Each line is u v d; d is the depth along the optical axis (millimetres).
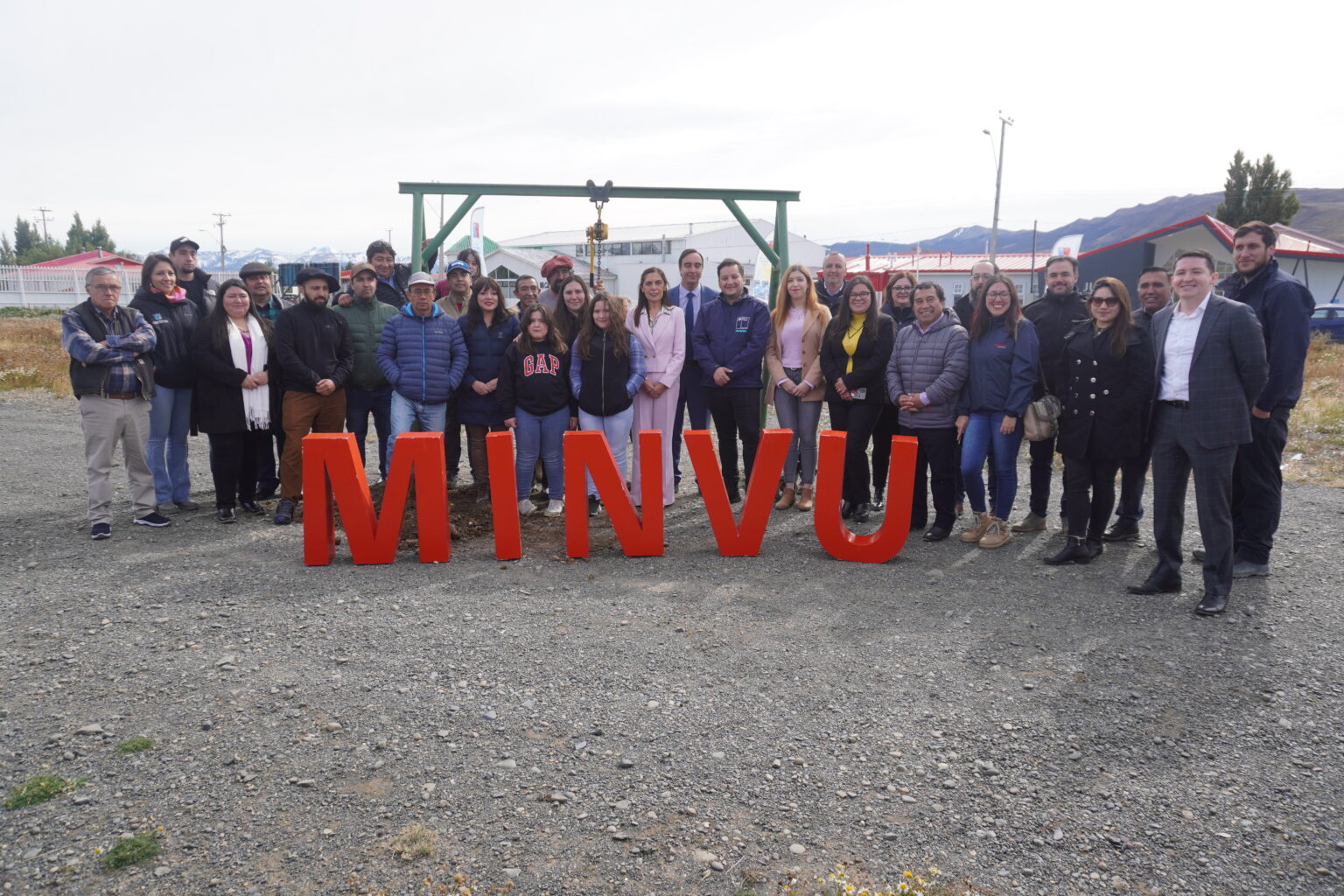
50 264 57531
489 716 3150
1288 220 38906
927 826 2521
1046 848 2428
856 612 4230
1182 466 4367
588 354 6027
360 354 6480
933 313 5527
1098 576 4812
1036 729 3074
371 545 5020
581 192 7828
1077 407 4898
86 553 5172
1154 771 2811
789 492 6508
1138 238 34594
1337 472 7289
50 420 10727
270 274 6641
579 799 2643
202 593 4461
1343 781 2744
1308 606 4250
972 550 5379
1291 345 4512
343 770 2789
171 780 2729
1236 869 2340
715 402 6500
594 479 5121
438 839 2443
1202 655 3684
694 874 2309
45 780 2707
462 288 6973
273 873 2297
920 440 5637
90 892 2223
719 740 2994
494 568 4977
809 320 6383
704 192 8133
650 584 4684
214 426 5797
